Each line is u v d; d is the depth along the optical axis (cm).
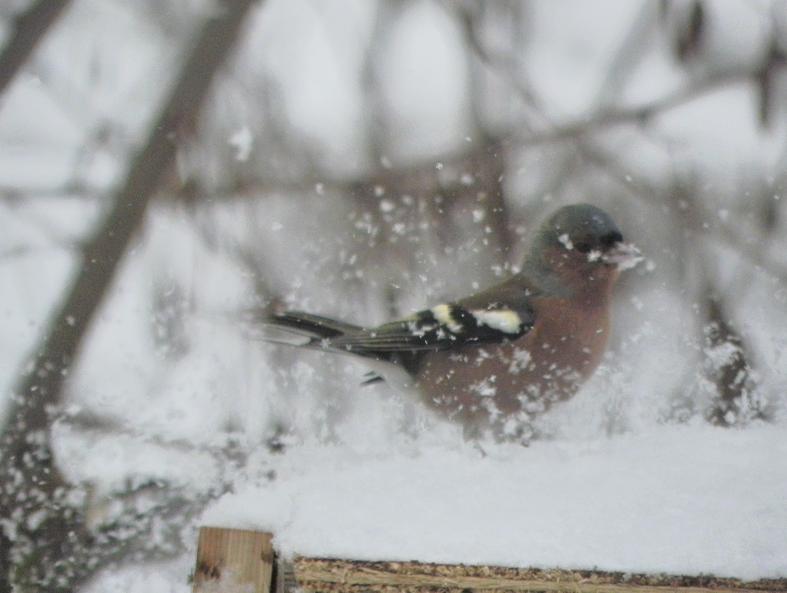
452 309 987
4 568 922
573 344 980
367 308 1248
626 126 1409
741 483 760
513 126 1388
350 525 677
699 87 1401
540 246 993
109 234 1116
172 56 1391
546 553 664
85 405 1027
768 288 1269
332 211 1291
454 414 985
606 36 1511
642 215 1352
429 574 656
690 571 662
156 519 921
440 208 1299
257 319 1034
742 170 1381
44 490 943
